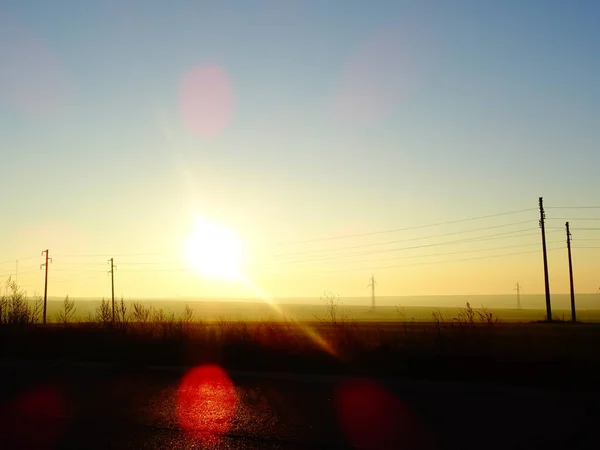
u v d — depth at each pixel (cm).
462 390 1475
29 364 2191
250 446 998
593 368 1689
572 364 1752
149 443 1025
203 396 1476
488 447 967
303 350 2131
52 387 1652
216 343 2319
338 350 2094
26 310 3669
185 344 2361
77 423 1184
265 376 1781
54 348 2564
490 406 1283
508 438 1018
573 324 5091
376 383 1603
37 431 1118
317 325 2877
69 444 1022
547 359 1859
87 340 2683
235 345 2255
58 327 3106
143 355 2283
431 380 1633
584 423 1121
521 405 1290
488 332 2095
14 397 1498
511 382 1573
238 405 1348
